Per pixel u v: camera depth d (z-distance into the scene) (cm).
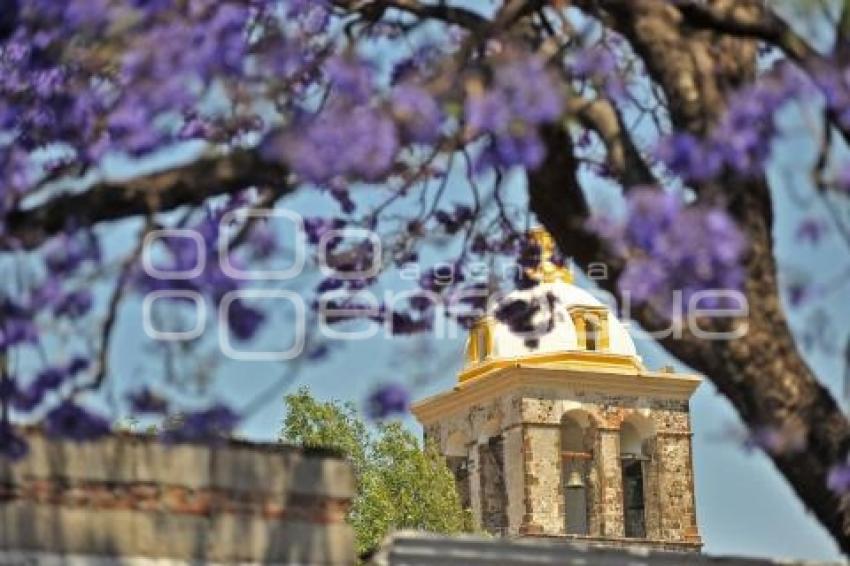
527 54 2527
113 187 2431
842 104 2470
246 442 2920
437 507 11206
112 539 2806
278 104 2742
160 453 2850
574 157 2609
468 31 2680
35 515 2766
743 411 2469
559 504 14012
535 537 13850
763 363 2447
